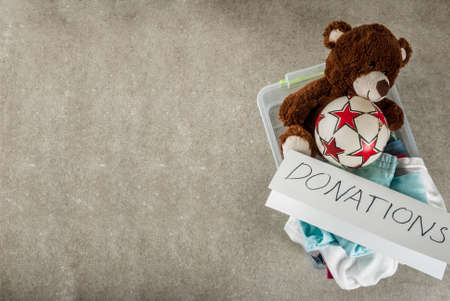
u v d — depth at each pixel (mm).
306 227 1075
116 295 1505
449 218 966
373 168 1046
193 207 1507
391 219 969
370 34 978
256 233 1488
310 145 1039
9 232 1535
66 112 1552
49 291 1520
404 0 1519
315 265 1396
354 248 1034
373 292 1462
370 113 967
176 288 1495
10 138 1556
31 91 1563
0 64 1577
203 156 1517
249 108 1520
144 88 1541
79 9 1568
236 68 1530
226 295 1482
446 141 1479
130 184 1523
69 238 1524
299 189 990
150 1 1561
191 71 1537
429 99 1492
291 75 1187
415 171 1083
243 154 1510
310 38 1525
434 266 965
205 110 1525
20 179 1543
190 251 1498
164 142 1525
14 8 1583
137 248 1509
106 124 1540
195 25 1549
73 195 1531
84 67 1559
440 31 1507
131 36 1555
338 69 1015
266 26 1538
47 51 1568
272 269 1480
